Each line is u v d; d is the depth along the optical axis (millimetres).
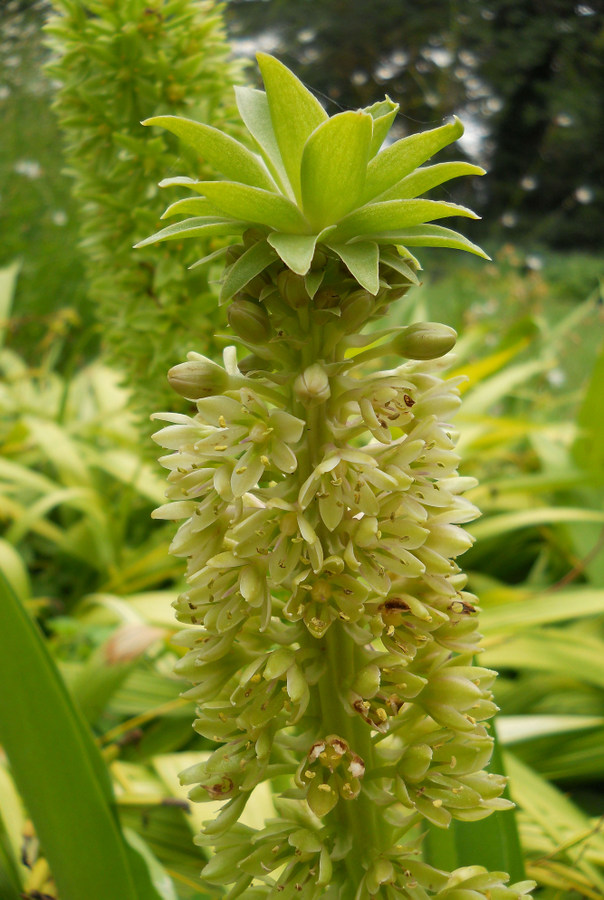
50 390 1077
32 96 1251
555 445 800
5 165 1208
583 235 3482
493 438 805
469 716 284
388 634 274
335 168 251
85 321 1188
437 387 280
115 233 518
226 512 281
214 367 282
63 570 811
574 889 437
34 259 1203
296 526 272
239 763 278
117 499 882
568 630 643
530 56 2979
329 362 281
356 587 270
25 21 1279
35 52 1262
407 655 274
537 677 590
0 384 1054
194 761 451
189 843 464
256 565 275
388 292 278
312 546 266
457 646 283
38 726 302
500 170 3594
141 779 485
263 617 273
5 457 930
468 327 1128
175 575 696
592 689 578
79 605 695
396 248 277
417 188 270
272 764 286
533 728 456
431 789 279
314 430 281
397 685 274
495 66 3006
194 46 507
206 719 284
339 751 270
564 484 694
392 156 264
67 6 503
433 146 262
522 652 536
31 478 798
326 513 269
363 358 282
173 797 436
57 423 924
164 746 557
